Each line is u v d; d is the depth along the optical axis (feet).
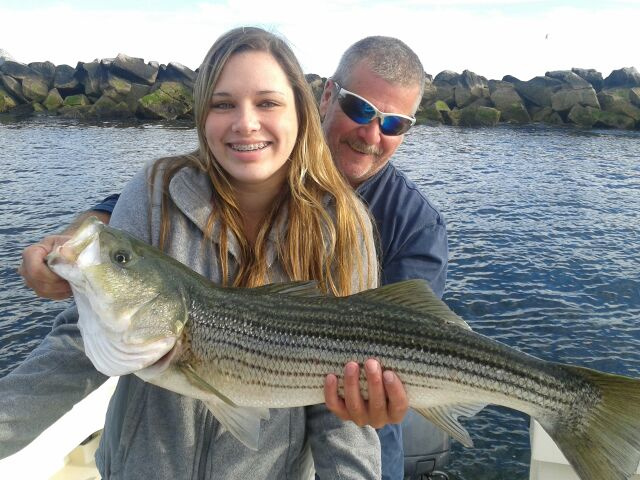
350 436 2.59
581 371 2.41
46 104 46.47
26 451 3.45
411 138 34.17
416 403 2.45
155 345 2.29
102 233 2.31
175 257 2.46
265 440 2.50
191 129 37.27
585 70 48.11
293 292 2.47
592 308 9.74
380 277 3.53
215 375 2.41
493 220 15.56
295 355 2.40
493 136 36.04
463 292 10.32
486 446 5.98
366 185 3.79
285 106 2.43
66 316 2.40
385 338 2.40
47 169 21.54
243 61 2.36
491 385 2.44
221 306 2.40
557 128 41.81
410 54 3.80
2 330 8.68
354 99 3.67
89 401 3.87
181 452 2.39
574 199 18.25
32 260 2.31
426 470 4.12
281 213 2.58
